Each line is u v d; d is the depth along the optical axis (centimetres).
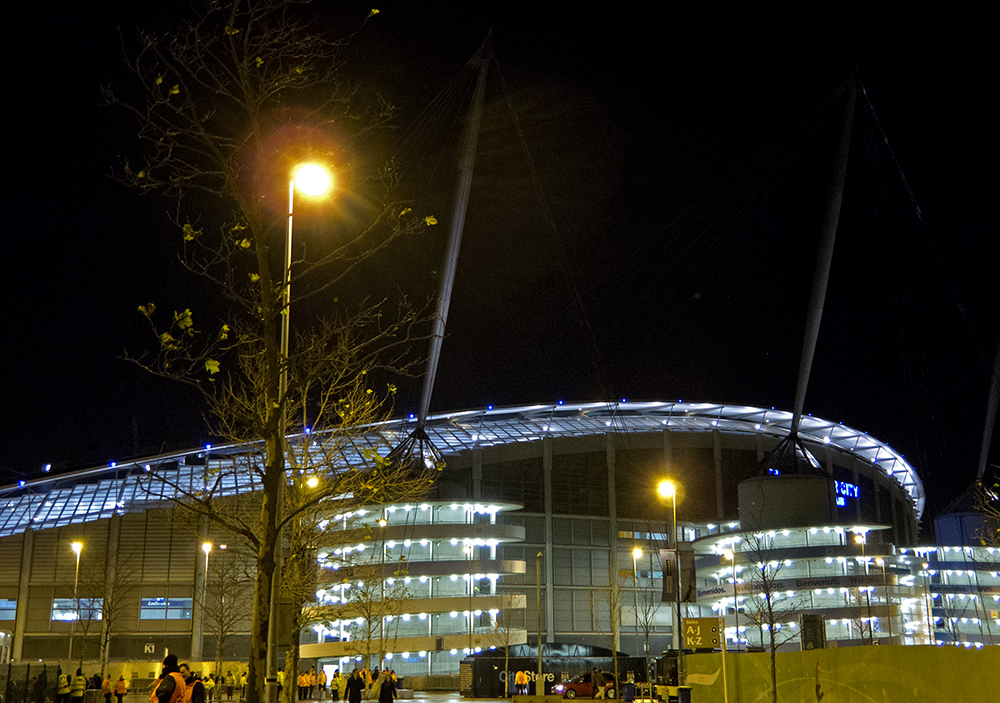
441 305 8981
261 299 1753
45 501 10038
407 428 11350
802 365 10512
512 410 12188
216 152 1672
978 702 1552
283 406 1694
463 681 7669
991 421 12912
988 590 11425
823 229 9775
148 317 1573
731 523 11781
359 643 7975
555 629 10631
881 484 13738
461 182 8388
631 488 11638
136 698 7069
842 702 2177
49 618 9162
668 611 11169
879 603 9138
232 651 9125
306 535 3084
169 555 9394
